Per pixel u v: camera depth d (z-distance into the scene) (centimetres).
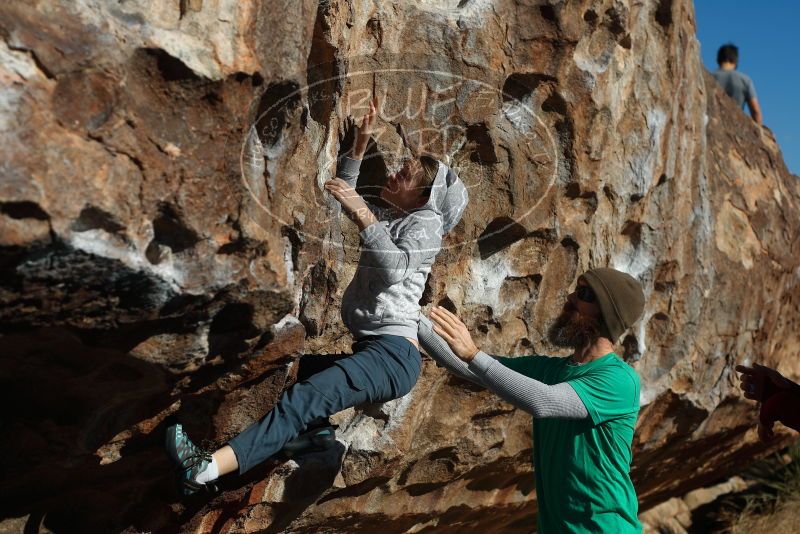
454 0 296
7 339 191
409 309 252
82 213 169
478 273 317
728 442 549
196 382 222
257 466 257
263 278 205
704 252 431
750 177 497
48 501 238
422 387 318
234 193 198
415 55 275
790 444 691
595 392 252
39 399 211
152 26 179
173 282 187
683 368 430
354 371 237
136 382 210
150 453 237
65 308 180
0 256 160
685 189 409
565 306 275
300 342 233
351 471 312
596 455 254
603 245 356
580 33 305
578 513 255
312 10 212
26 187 158
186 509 258
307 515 320
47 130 163
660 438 457
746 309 465
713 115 491
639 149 356
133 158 177
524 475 414
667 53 366
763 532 603
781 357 547
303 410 231
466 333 254
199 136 187
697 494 654
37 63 162
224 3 190
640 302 265
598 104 320
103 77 170
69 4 168
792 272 515
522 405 248
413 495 363
